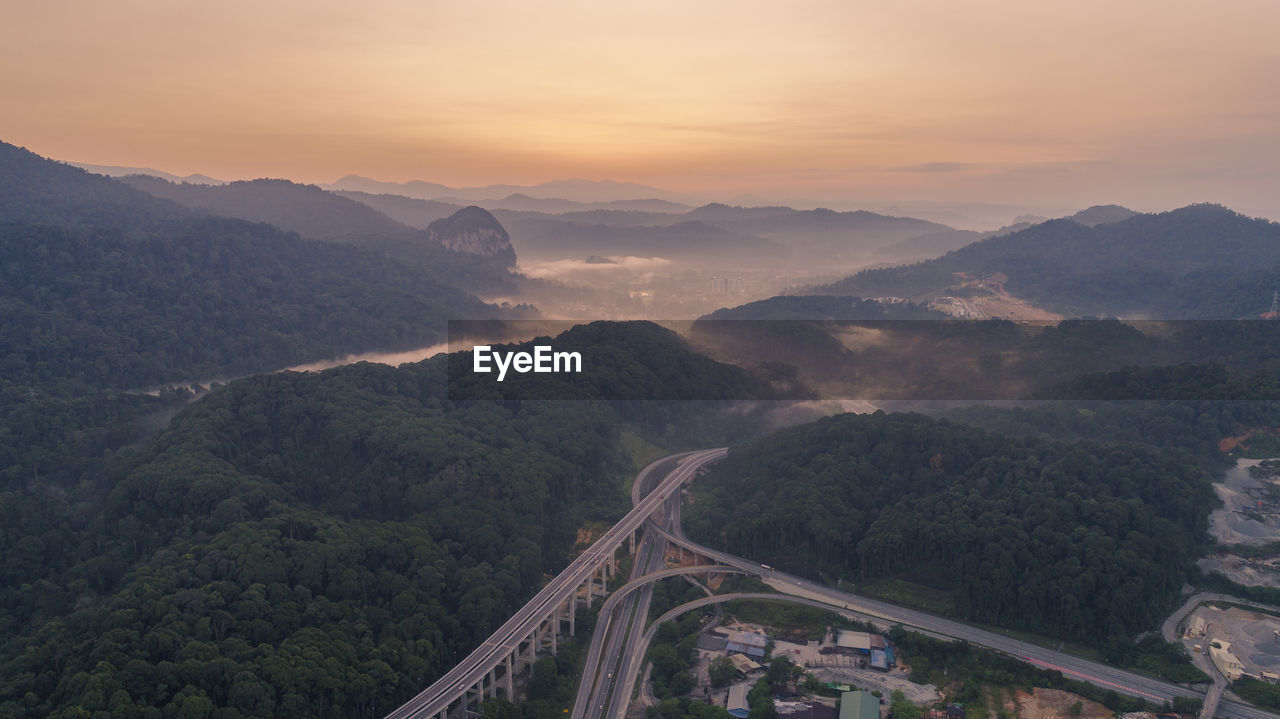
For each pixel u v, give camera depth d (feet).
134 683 603.67
